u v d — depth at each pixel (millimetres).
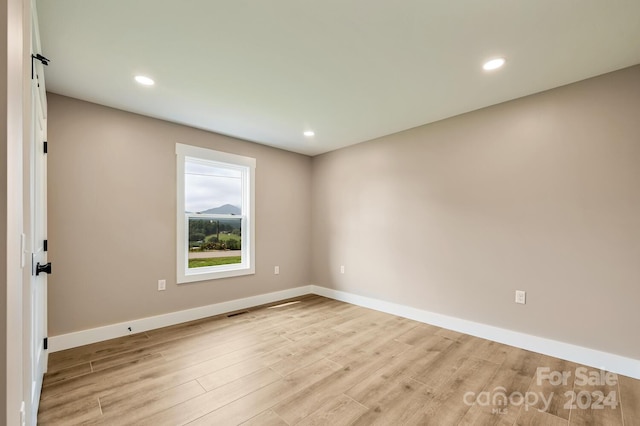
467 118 3006
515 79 2322
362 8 1563
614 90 2207
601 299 2252
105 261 2785
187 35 1789
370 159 3934
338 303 4129
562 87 2436
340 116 3090
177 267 3254
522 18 1639
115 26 1698
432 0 1507
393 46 1903
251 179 4012
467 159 3004
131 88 2463
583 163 2336
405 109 2914
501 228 2768
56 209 2529
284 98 2660
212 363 2312
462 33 1773
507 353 2518
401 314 3537
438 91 2529
